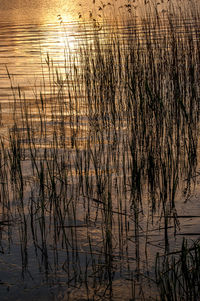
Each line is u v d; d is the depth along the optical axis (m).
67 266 3.32
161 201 4.33
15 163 4.80
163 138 5.69
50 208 4.07
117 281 3.12
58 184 4.69
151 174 4.57
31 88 9.06
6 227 3.92
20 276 3.23
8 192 4.60
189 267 3.15
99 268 3.27
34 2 23.81
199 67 7.84
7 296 3.01
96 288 3.06
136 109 5.72
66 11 20.36
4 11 21.77
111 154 5.47
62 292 3.04
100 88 7.66
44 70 10.57
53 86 8.91
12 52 13.03
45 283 3.13
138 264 3.30
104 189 4.25
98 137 6.05
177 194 4.47
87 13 18.31
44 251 3.50
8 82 9.69
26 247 3.59
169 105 6.48
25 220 3.82
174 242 3.58
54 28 16.61
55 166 5.14
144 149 5.38
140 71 7.01
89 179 4.80
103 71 7.88
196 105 6.88
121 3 18.27
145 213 4.11
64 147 5.29
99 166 4.79
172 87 7.44
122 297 2.96
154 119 5.84
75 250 3.52
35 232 3.82
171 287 2.84
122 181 4.74
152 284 3.08
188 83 7.75
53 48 13.15
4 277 3.22
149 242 3.60
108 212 3.64
